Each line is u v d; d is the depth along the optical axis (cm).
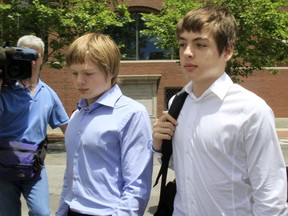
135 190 236
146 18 1212
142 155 242
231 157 205
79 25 1263
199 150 210
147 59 2000
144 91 1936
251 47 1236
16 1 1255
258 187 202
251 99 205
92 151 244
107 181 242
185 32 215
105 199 240
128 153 241
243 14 1100
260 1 1118
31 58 329
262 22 1125
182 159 220
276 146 204
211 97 212
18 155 335
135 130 242
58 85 1919
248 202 208
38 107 357
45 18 1231
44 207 345
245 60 1188
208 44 210
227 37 213
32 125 352
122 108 247
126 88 1931
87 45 243
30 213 347
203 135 209
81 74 246
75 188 249
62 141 1381
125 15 1360
